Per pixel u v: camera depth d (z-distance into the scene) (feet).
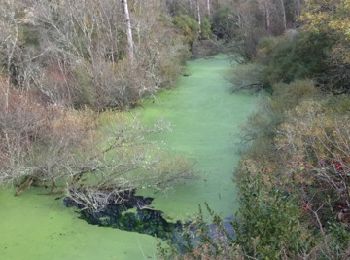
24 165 32.40
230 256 17.20
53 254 26.17
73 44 56.80
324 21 41.88
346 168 23.52
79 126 35.63
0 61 47.70
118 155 34.17
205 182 34.01
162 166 33.30
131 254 25.94
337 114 29.71
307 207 21.40
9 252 26.40
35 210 30.96
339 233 18.22
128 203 31.78
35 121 34.04
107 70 53.26
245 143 39.27
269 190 19.62
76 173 32.19
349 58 39.09
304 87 42.16
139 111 52.60
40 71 50.14
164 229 28.48
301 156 24.25
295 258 16.97
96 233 28.32
